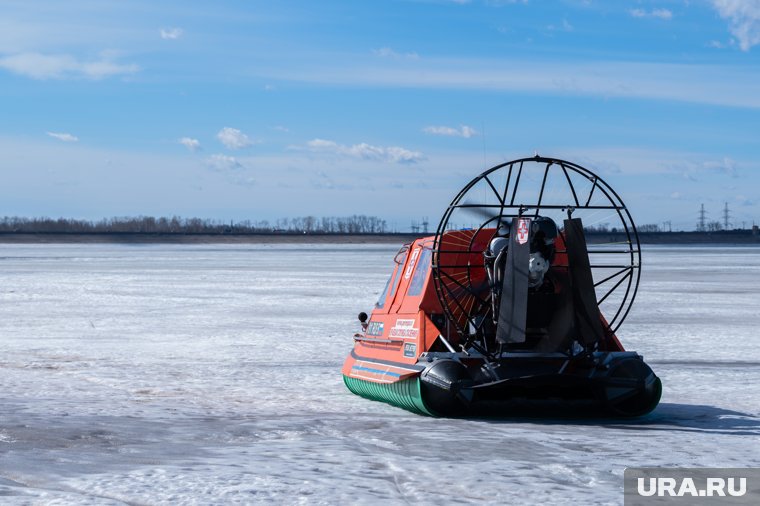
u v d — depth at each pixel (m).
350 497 7.35
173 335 23.70
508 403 10.96
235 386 14.70
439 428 10.62
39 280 54.47
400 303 12.33
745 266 81.69
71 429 10.49
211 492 7.48
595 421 11.25
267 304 35.38
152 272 67.12
